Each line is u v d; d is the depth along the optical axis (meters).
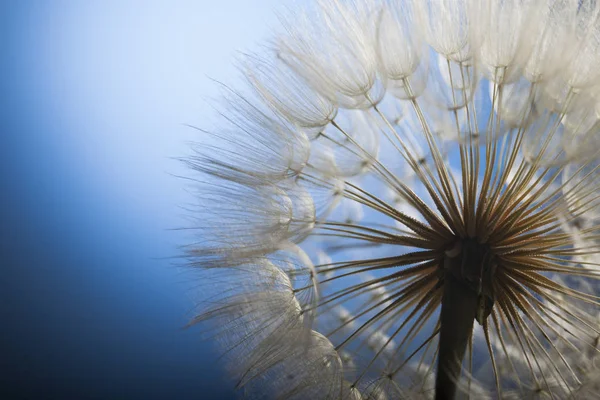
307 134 0.19
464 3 0.18
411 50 0.18
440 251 0.19
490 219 0.18
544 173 0.18
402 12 0.18
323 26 0.19
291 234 0.19
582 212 0.18
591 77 0.17
